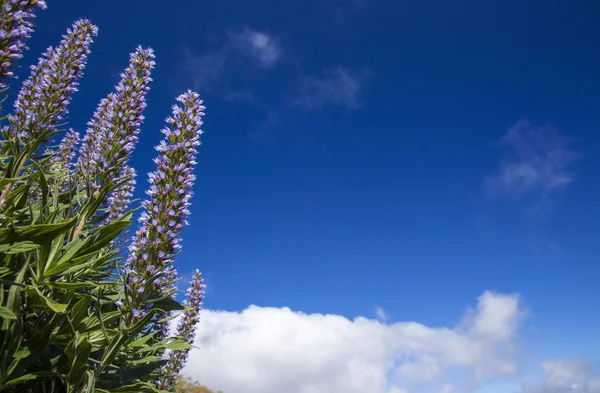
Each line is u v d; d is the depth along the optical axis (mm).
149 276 507
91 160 601
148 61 623
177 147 534
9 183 517
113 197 711
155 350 646
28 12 407
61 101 638
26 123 635
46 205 545
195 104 567
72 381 480
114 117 584
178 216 522
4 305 483
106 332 497
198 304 991
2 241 456
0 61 387
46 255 492
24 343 501
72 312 516
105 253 609
